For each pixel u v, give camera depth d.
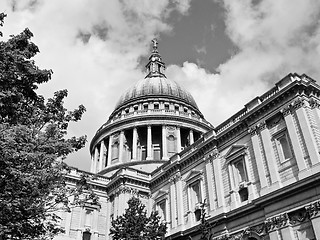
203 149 44.59
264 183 34.53
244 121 39.41
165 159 66.94
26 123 20.22
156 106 81.00
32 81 21.00
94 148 79.25
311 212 28.83
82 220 48.97
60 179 21.36
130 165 66.38
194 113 83.94
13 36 21.62
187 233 41.03
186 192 45.41
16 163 17.39
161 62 106.81
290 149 33.44
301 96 33.81
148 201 52.75
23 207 17.94
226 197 38.97
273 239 31.17
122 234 33.97
